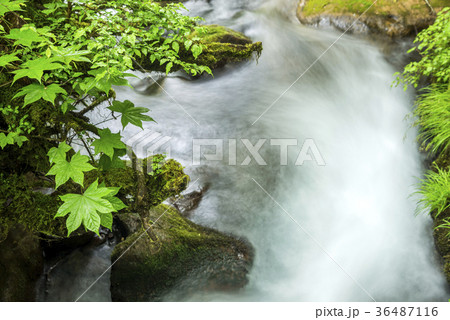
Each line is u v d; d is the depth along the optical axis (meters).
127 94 4.53
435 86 4.54
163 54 2.75
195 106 4.62
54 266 2.91
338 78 5.45
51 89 2.00
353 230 3.67
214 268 3.15
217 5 6.59
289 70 5.48
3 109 2.44
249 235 3.49
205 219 3.55
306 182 4.06
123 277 2.93
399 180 4.15
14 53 1.93
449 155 4.02
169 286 2.98
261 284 3.16
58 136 2.81
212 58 4.68
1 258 2.54
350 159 4.37
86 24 3.02
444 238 3.42
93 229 1.90
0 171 2.65
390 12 5.64
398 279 3.29
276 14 6.47
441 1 5.53
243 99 4.89
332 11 6.02
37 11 2.77
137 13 2.91
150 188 3.19
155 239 3.09
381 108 5.00
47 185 2.82
